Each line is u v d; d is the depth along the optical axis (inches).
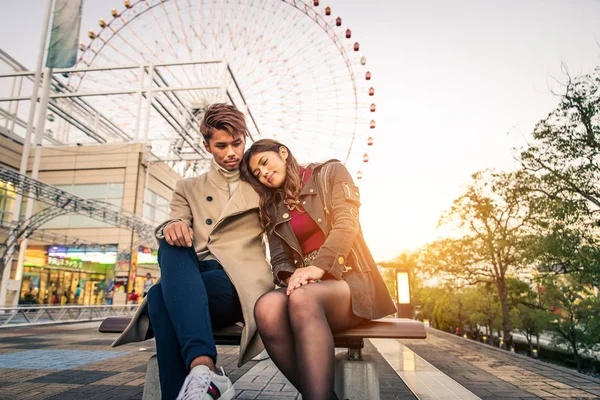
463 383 162.6
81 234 888.9
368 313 56.4
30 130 577.9
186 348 47.8
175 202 73.2
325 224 63.4
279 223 65.4
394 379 165.9
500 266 707.4
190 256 58.9
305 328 47.6
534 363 226.8
